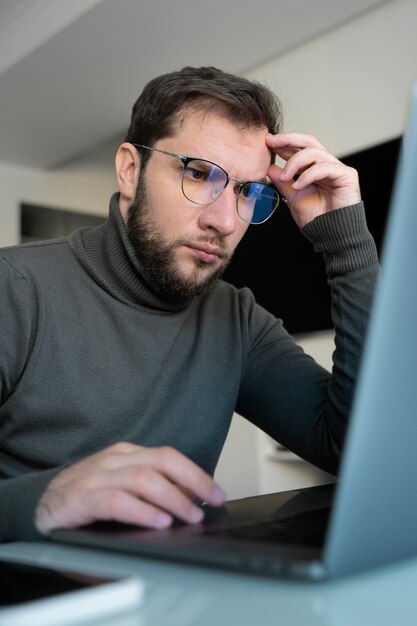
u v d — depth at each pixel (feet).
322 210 4.17
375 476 1.44
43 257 4.12
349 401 3.85
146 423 3.94
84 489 2.12
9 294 3.84
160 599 1.42
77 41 10.64
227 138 3.93
